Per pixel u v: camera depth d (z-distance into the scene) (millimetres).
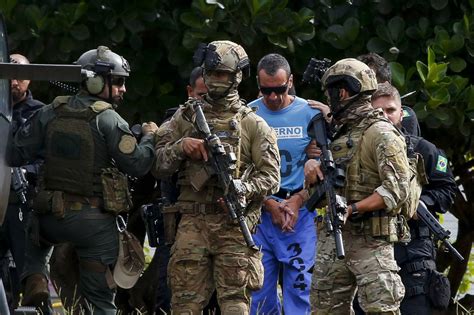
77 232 21109
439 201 22875
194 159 20219
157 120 29047
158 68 29078
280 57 23969
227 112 20547
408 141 20969
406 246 22156
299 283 24250
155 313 25938
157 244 23062
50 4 28312
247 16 27281
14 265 25875
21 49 28312
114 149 20906
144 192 30531
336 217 18906
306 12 27562
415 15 28484
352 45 28078
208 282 20344
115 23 27875
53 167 21156
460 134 29312
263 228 24406
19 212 24312
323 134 19891
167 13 28344
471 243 32750
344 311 19938
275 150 20594
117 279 21438
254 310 24422
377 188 19250
